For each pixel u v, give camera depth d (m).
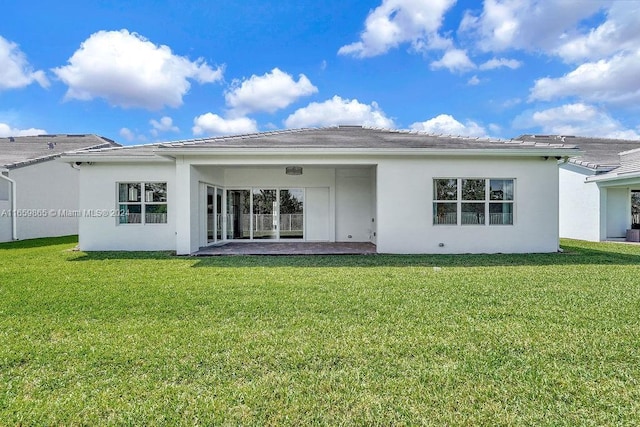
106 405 2.84
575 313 5.00
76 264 9.27
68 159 12.09
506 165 11.41
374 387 3.09
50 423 2.64
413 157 11.28
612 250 12.08
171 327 4.52
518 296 5.90
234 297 5.88
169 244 12.62
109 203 12.55
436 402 2.88
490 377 3.25
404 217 11.32
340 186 15.05
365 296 5.91
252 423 2.63
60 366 3.49
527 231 11.45
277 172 14.98
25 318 4.89
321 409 2.79
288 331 4.35
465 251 11.41
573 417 2.68
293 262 9.52
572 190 17.22
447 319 4.76
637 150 16.44
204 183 12.69
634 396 2.94
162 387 3.10
